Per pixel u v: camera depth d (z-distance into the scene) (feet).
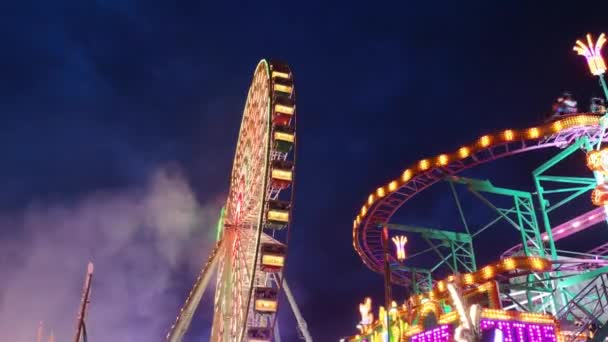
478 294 153.79
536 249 199.11
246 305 150.92
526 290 159.12
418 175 189.06
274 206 161.68
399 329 178.81
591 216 200.85
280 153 169.99
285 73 175.11
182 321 187.62
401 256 220.64
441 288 164.96
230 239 193.26
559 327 139.64
